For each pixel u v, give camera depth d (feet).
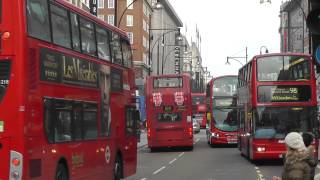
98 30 52.90
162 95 126.31
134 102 66.13
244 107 100.48
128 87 63.57
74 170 45.09
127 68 63.31
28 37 37.11
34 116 37.47
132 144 64.64
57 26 42.39
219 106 142.82
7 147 35.91
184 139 125.70
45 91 39.42
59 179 42.14
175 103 125.90
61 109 42.37
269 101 86.12
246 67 96.58
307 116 85.61
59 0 43.16
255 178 68.80
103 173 53.21
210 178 69.15
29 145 36.60
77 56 46.34
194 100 284.82
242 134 106.42
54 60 41.27
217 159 103.60
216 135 142.00
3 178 35.83
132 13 356.38
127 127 62.54
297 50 342.03
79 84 46.65
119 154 59.67
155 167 87.10
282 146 85.46
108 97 55.26
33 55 37.70
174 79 126.62
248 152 95.55
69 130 44.09
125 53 62.75
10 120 35.94
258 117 86.17
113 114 57.06
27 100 36.52
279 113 85.97
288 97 85.92
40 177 38.24
